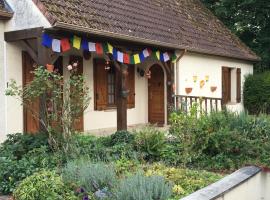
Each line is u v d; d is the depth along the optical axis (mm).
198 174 6730
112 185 5531
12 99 9938
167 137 8727
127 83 14148
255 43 22578
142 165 7078
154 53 12500
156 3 15500
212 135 7762
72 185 5566
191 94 14852
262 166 7133
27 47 9688
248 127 8250
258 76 18656
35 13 9250
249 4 20922
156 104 15133
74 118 7867
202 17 18469
